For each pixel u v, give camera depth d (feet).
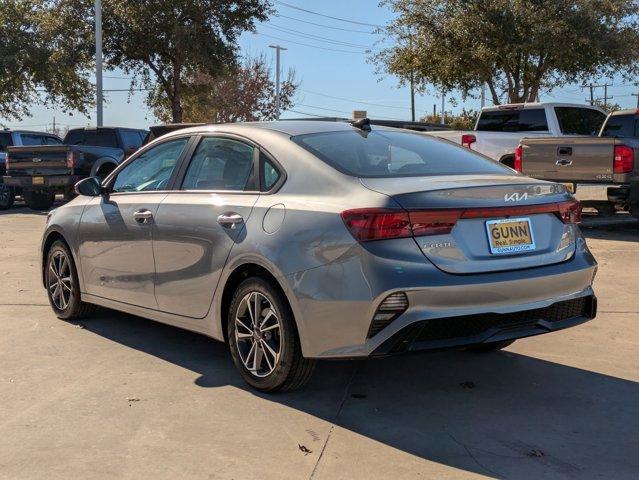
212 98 132.36
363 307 12.21
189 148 17.02
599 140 34.19
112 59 86.38
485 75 66.69
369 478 10.92
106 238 18.24
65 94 104.42
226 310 15.20
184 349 17.78
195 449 11.92
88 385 15.01
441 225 12.46
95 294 19.04
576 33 59.62
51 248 20.74
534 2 61.46
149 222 16.75
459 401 14.28
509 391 14.88
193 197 16.02
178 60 84.69
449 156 15.79
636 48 62.64
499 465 11.39
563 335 19.08
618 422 13.21
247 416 13.35
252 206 14.39
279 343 13.82
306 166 14.08
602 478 10.97
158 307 16.85
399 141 16.01
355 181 13.25
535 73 67.05
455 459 11.60
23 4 96.22
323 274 12.69
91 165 51.57
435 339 12.46
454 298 12.30
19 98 104.53
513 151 43.27
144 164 18.37
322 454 11.75
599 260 29.99
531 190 13.67
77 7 83.41
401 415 13.51
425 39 66.64
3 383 15.08
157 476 10.96
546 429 12.87
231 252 14.44
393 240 12.25
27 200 55.21
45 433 12.53
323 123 16.40
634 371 16.15
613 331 19.42
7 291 24.23
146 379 15.43
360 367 16.44
